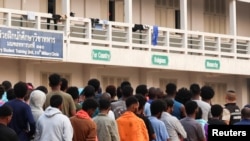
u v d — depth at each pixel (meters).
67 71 30.88
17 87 14.85
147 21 35.94
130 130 15.50
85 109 14.99
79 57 29.20
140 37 32.53
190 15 37.91
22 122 14.73
